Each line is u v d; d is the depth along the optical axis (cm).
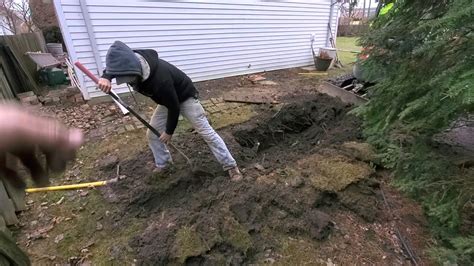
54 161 49
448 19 151
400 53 233
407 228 241
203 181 299
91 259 218
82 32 471
